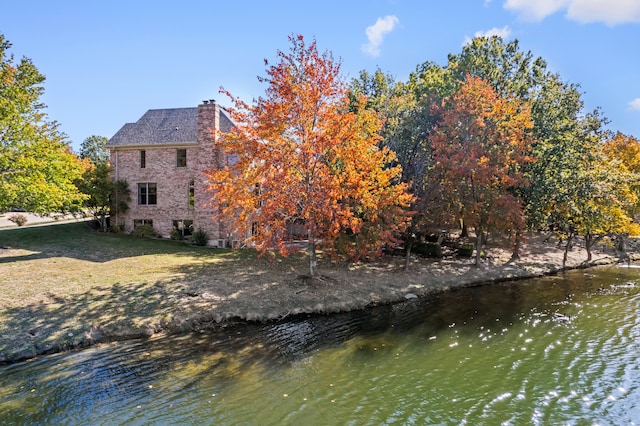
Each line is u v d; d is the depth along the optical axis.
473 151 23.91
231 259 25.58
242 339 13.92
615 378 10.85
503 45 33.84
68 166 25.81
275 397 9.84
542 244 35.66
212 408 9.28
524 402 9.64
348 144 18.72
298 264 24.86
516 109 27.30
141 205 34.34
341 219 18.55
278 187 18.42
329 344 13.58
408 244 25.17
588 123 31.64
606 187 27.91
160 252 27.14
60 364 11.62
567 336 14.23
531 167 27.91
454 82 32.06
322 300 18.02
